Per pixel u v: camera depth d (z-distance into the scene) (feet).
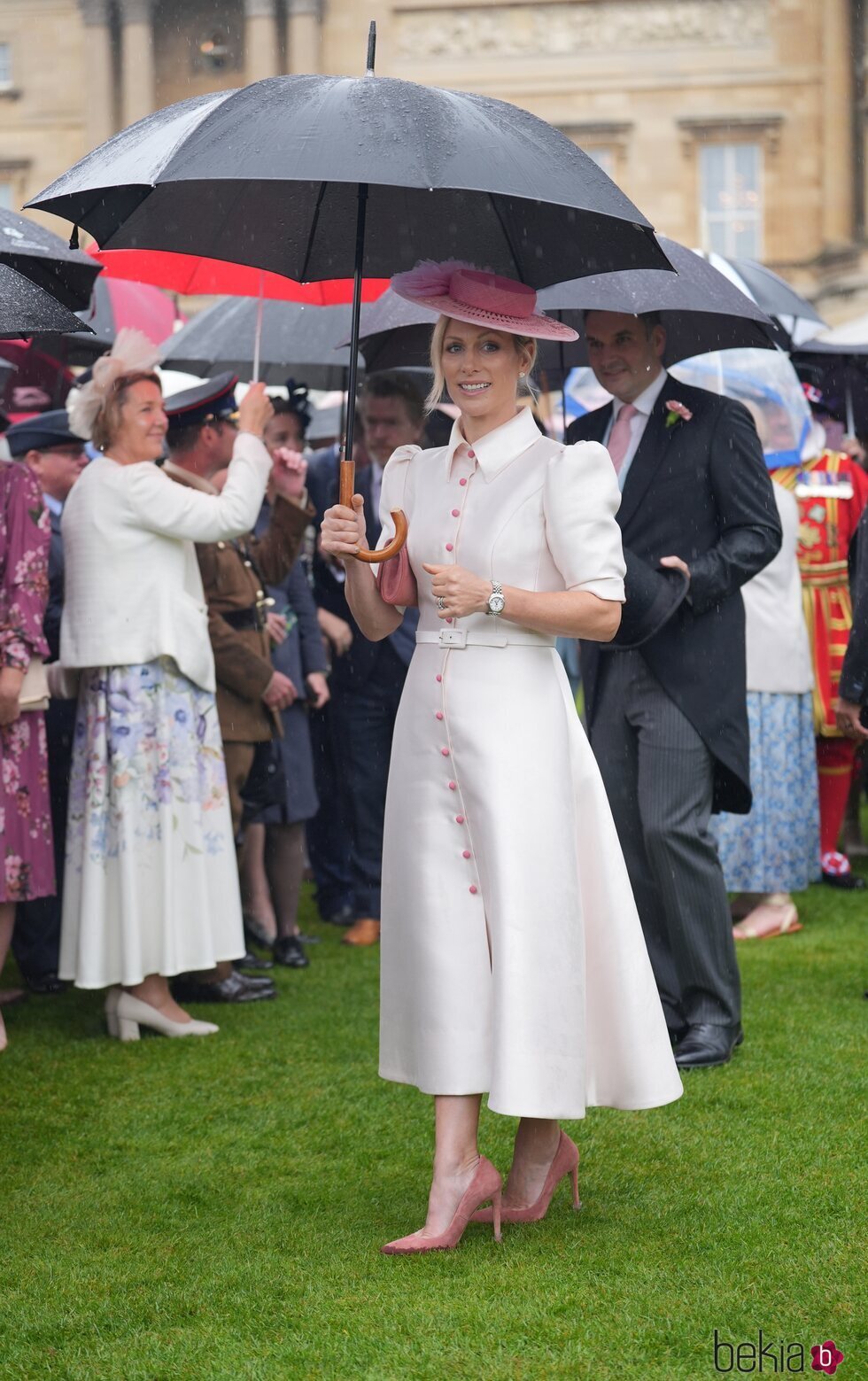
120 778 15.51
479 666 10.19
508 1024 9.79
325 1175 11.78
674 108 124.77
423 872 10.23
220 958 16.06
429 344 16.46
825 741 23.48
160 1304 9.45
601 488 10.09
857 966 18.08
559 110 125.59
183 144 9.71
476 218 11.65
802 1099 13.12
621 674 14.67
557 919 9.96
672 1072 10.30
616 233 10.93
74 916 15.76
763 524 14.21
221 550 17.72
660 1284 9.54
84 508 15.79
